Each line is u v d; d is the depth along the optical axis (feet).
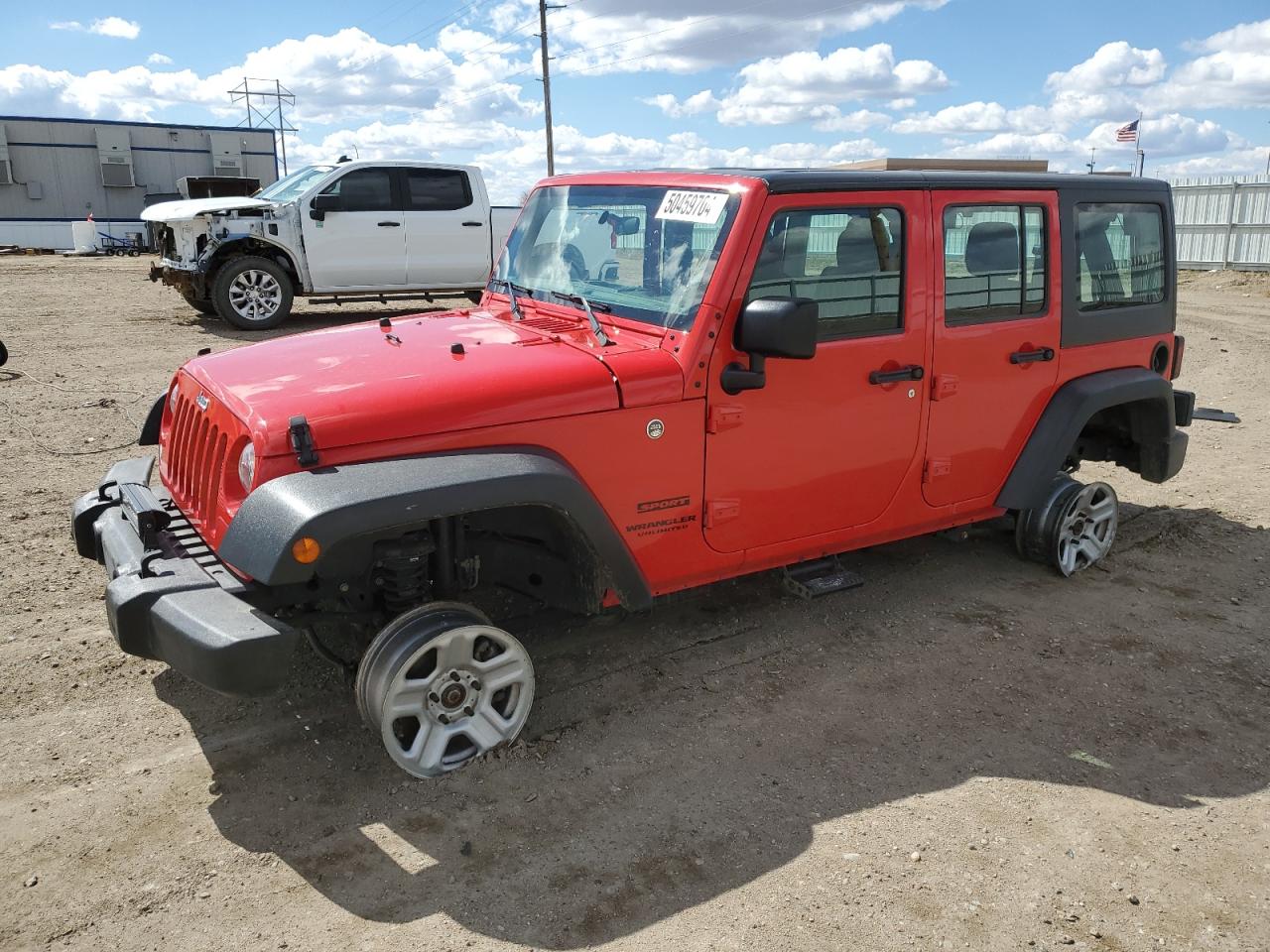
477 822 9.85
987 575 16.67
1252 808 10.38
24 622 14.08
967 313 13.84
